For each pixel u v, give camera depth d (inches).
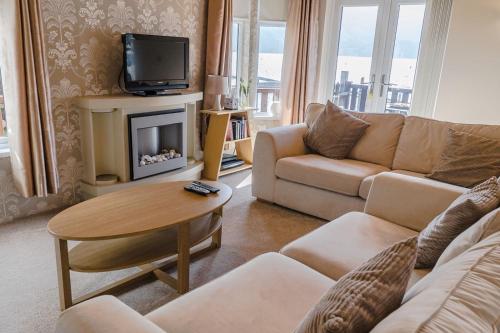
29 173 108.0
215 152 161.8
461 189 78.6
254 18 187.8
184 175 149.1
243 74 194.7
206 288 54.1
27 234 105.5
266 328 46.4
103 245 82.4
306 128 145.8
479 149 101.2
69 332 37.7
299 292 53.7
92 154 122.7
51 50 114.6
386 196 84.7
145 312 75.4
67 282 72.9
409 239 37.9
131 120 125.7
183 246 78.8
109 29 128.6
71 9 117.1
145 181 134.6
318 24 197.8
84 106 118.0
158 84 140.0
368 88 201.2
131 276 84.6
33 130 105.5
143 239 85.5
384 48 192.5
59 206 124.7
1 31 101.7
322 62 205.5
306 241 70.6
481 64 150.9
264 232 113.6
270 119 205.0
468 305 27.7
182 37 148.3
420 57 180.1
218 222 95.7
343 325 28.6
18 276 85.6
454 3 151.7
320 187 120.8
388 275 34.4
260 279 56.2
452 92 158.7
